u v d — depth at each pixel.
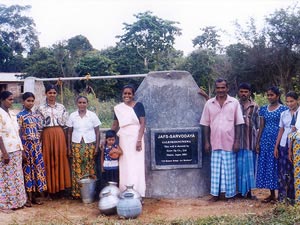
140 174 5.95
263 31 23.17
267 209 5.60
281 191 5.64
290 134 5.39
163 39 28.77
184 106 6.57
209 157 6.62
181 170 6.54
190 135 6.50
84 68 25.14
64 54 26.80
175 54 30.36
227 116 6.05
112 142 6.01
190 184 6.55
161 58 27.70
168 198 6.49
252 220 4.90
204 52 25.08
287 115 5.56
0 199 5.70
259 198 6.36
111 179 6.17
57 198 6.54
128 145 5.91
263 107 5.92
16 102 34.12
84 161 6.23
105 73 24.77
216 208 5.80
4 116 5.64
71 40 36.66
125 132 5.93
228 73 24.23
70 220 5.27
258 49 23.08
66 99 15.62
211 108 6.16
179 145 6.49
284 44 22.39
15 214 5.55
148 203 6.18
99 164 6.50
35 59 27.83
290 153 5.41
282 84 21.80
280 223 4.69
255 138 6.12
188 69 25.08
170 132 6.46
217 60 25.20
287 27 22.22
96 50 33.56
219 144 6.07
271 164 5.79
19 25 64.50
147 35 27.97
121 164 5.98
